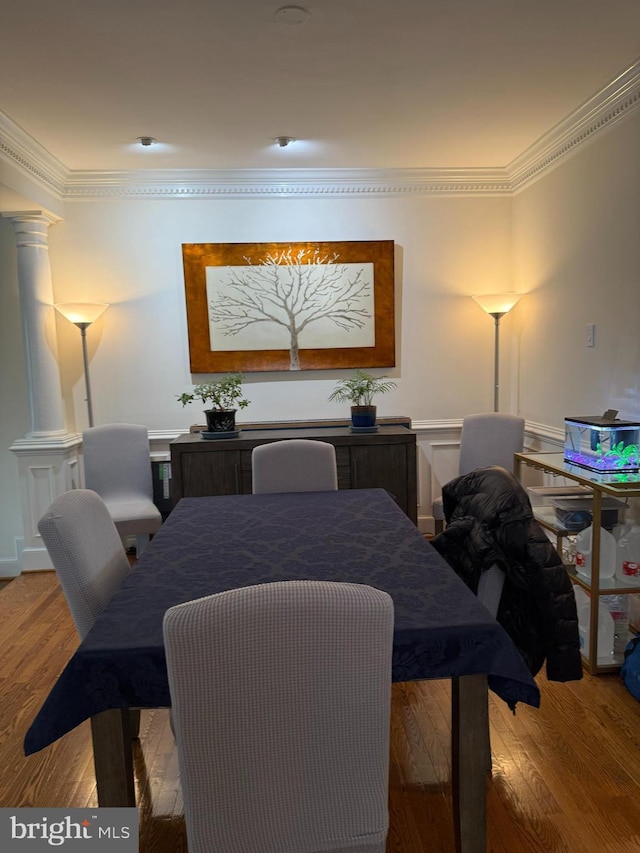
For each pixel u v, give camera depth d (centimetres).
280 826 118
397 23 235
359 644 111
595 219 324
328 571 176
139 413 432
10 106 299
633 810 179
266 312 428
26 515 405
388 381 442
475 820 150
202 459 376
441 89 294
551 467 285
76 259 419
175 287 425
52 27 230
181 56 255
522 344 425
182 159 386
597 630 251
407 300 436
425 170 418
